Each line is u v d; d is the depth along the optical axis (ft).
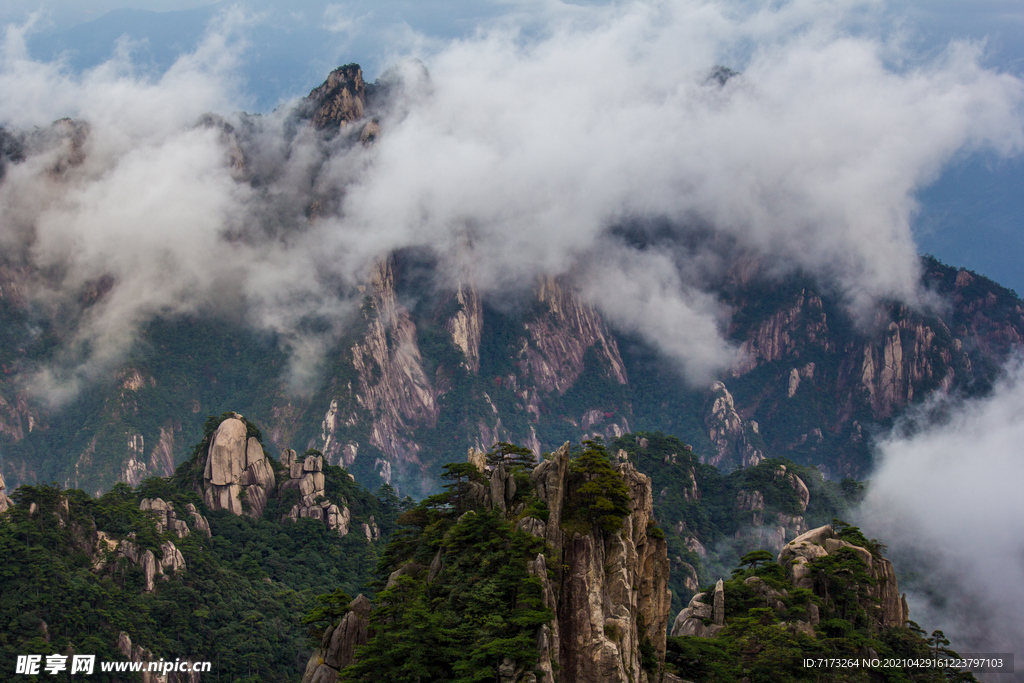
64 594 625.00
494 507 382.83
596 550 369.30
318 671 366.02
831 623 497.05
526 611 337.93
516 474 389.60
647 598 390.01
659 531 401.70
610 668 344.90
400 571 393.29
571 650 348.79
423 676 328.49
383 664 334.65
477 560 359.25
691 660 431.02
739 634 470.80
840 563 540.93
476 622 340.59
